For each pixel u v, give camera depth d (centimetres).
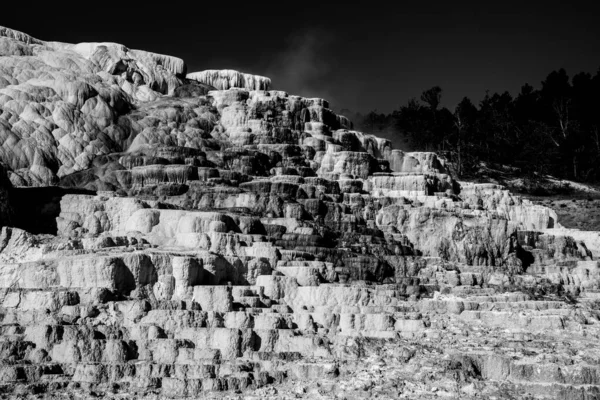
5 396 3019
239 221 4525
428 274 4750
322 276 4281
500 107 11388
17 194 4584
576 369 3186
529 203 6681
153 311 3581
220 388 3144
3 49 5791
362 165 6016
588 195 9412
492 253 5281
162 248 4122
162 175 5031
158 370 3256
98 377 3222
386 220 5306
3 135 5047
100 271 3672
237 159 5512
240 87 6806
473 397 3033
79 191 4738
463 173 9588
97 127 5441
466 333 3700
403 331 3738
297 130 6256
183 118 5831
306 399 3041
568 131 10756
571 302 4550
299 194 5181
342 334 3666
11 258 3994
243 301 3797
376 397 3031
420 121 10569
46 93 5447
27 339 3381
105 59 6062
